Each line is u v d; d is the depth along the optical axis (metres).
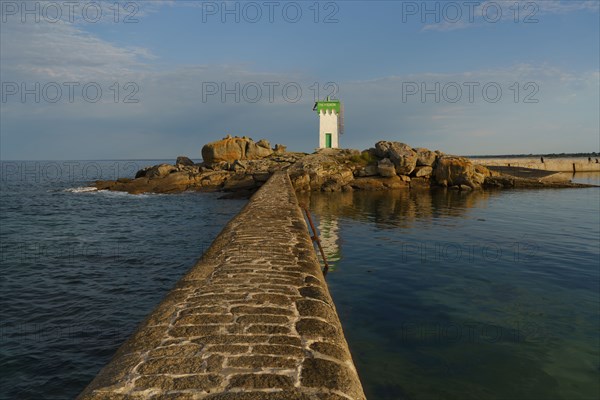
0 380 7.06
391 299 9.77
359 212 26.47
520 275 11.77
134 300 10.95
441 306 9.27
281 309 4.16
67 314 9.95
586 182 55.16
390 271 12.27
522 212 26.19
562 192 40.78
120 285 12.17
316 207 29.19
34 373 7.32
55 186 59.59
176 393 2.58
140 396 2.54
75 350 8.17
